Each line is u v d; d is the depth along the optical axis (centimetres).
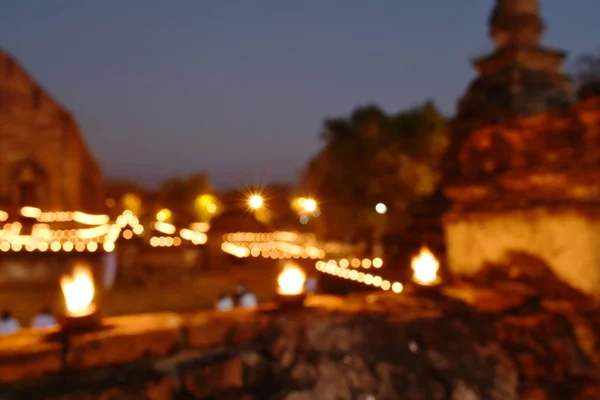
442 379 397
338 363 380
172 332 358
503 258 564
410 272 925
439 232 1045
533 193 546
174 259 1678
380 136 2048
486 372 418
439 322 443
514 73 984
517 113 934
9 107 3170
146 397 317
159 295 1344
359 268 1027
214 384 344
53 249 1441
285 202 3356
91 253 1452
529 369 439
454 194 644
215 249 1845
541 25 1018
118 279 1561
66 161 3325
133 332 345
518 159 579
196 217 4144
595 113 494
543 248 522
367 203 1978
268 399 340
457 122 1099
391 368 390
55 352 317
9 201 3092
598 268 474
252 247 2031
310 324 402
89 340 329
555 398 420
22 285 1384
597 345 466
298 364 367
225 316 399
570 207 495
